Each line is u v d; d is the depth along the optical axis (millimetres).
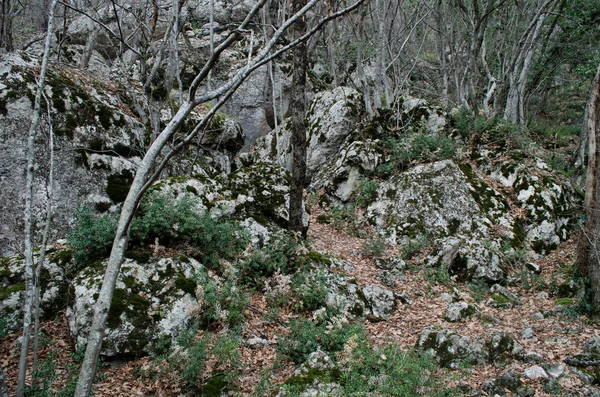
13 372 4543
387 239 9734
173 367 4547
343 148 13055
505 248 9047
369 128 13023
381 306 6809
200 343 4770
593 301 6492
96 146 7648
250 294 6246
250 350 5336
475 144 12344
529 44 14641
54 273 5734
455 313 6570
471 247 8680
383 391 4148
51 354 4402
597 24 14914
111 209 7324
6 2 8344
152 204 6203
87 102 7762
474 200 10047
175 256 5938
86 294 5121
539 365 5109
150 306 5246
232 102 17125
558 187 10641
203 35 17250
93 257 5867
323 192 12523
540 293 7539
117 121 8094
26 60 7520
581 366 5078
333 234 10289
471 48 15062
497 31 16953
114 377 4641
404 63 17203
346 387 4273
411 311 6914
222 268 6441
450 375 4797
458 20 17281
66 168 7148
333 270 7418
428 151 11445
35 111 3635
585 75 15344
